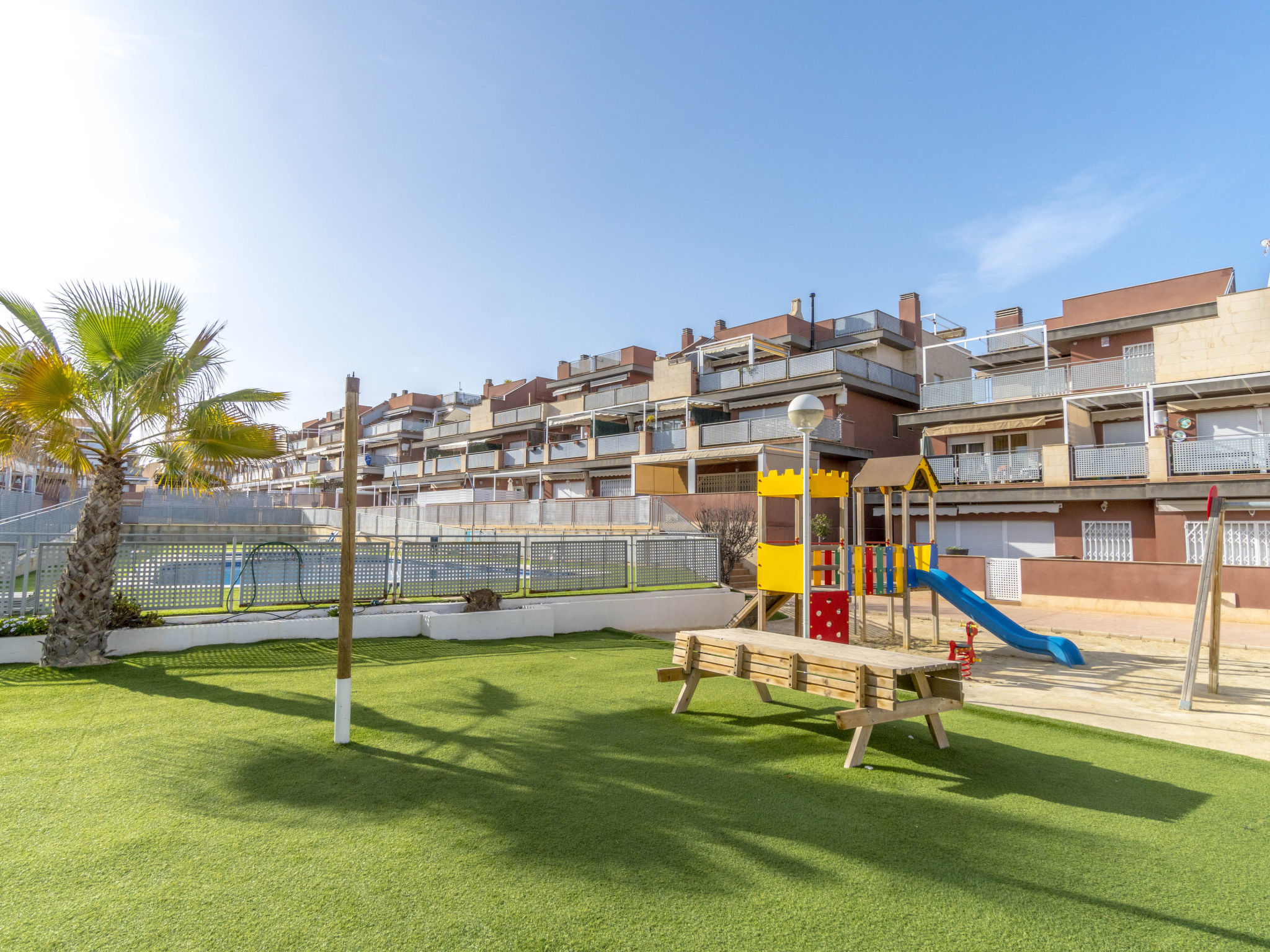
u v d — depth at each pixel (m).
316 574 11.27
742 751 5.62
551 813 4.24
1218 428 20.64
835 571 12.40
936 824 4.22
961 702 5.73
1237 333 19.28
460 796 4.50
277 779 4.75
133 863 3.52
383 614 10.89
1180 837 4.12
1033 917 3.18
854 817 4.30
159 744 5.47
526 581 13.25
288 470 71.38
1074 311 25.11
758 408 31.69
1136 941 3.00
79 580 8.30
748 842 3.89
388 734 5.87
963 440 27.58
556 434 42.66
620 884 3.37
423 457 57.66
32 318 8.33
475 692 7.49
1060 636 13.71
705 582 15.77
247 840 3.80
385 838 3.85
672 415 34.78
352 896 3.21
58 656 8.19
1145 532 20.75
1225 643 12.89
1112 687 9.05
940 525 25.53
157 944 2.81
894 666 5.28
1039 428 24.59
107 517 8.44
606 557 14.26
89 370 8.26
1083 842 4.02
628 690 7.77
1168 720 7.26
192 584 10.29
